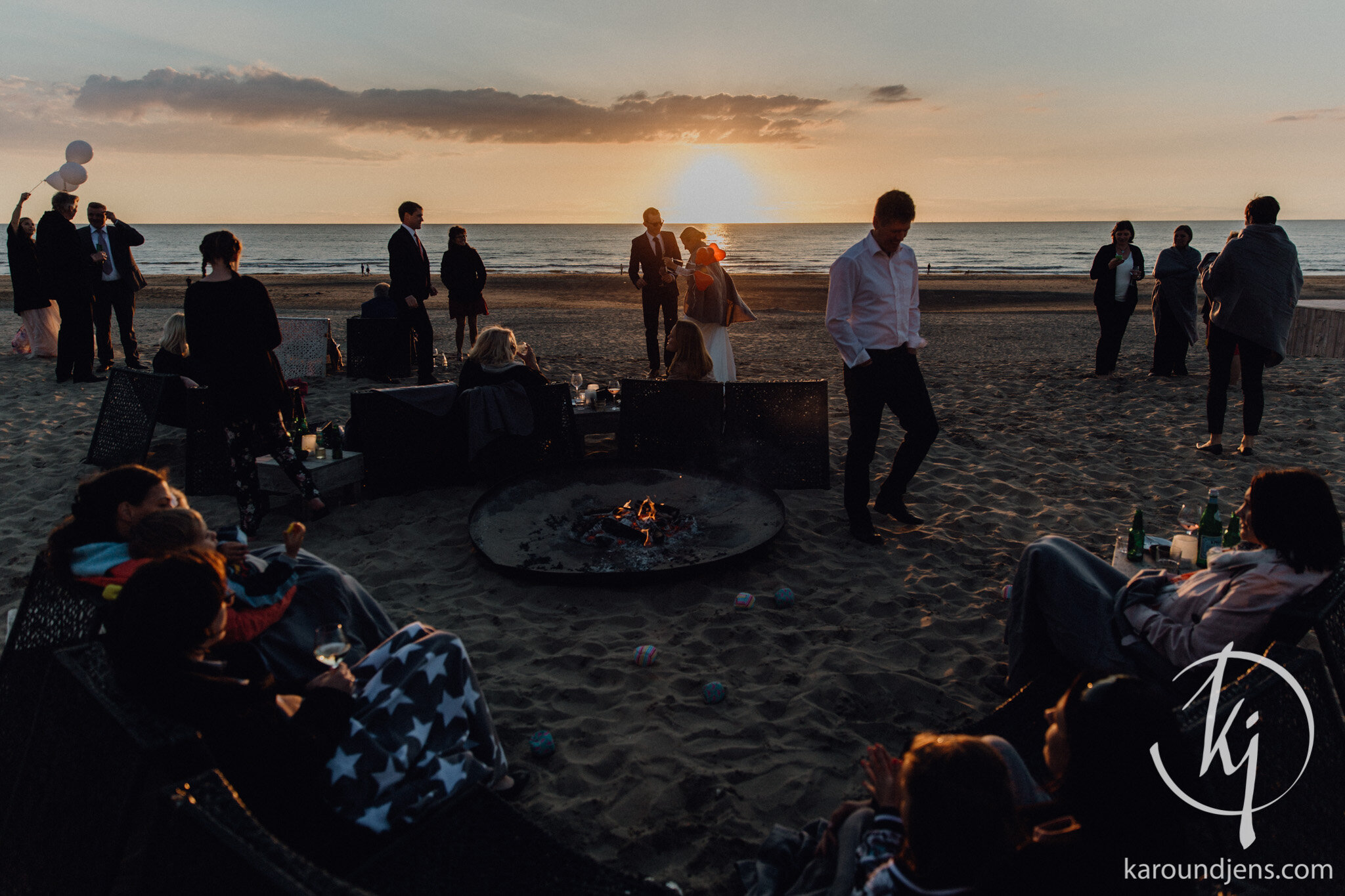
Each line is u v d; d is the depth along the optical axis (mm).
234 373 5086
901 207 4848
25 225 10594
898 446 7523
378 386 9742
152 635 2037
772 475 6328
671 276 9898
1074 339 15289
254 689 2260
